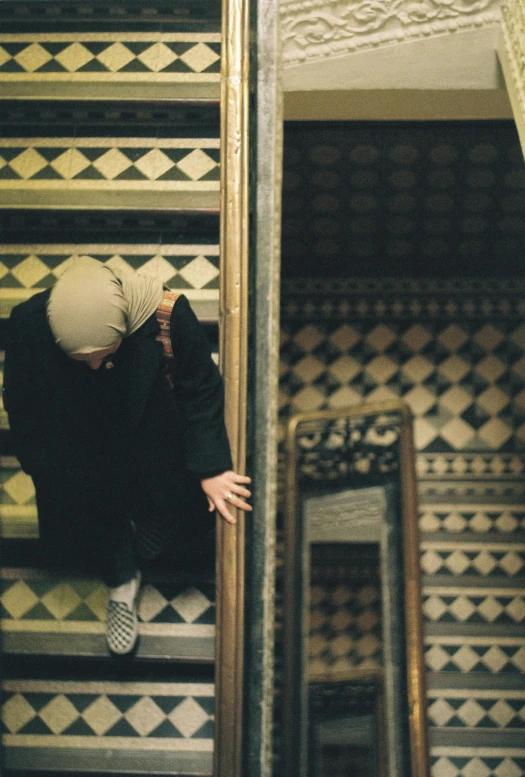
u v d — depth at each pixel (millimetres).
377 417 6227
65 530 2188
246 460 2309
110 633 2262
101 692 2330
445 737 5641
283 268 6301
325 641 6504
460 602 5852
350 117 3932
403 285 6270
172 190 2551
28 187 2559
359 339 6273
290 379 6273
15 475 2443
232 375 2281
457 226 6047
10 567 2404
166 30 2766
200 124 2615
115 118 2609
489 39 3473
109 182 2561
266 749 2303
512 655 5762
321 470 6270
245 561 2293
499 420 6109
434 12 3477
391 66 3539
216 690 2234
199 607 2369
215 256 2484
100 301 1775
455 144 5488
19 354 1947
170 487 2150
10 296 2469
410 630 5684
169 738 2299
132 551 2281
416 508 5801
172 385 2068
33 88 2701
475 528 5957
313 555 6465
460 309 6234
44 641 2324
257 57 2529
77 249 2504
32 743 2293
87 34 2779
